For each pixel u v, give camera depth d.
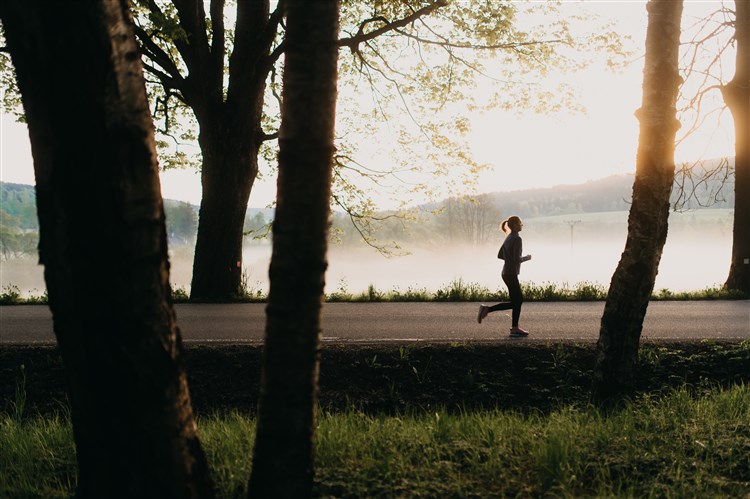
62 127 3.17
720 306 15.11
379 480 4.75
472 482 4.85
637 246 7.23
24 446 5.91
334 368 8.88
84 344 3.33
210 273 17.19
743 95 17.28
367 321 12.86
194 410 8.14
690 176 15.59
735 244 17.75
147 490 3.44
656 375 8.68
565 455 5.20
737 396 7.34
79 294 3.28
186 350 9.20
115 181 3.21
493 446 5.60
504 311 14.37
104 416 3.39
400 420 6.55
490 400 8.36
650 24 7.01
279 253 3.50
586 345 9.40
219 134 16.86
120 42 3.25
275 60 16.16
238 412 7.93
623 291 7.32
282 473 3.57
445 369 8.92
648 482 4.92
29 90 3.20
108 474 3.44
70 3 3.09
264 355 3.62
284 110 3.46
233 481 4.68
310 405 3.62
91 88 3.15
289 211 3.46
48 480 5.11
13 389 8.45
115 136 3.20
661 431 6.23
